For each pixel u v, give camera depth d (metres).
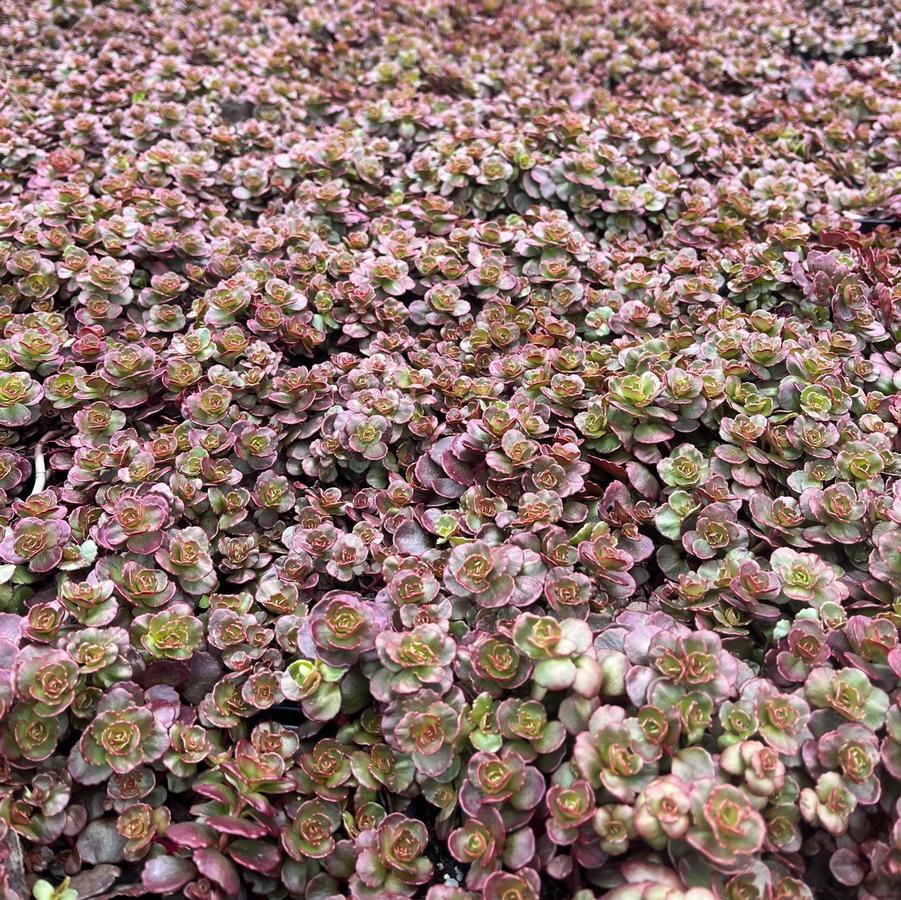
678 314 0.46
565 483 0.36
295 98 0.65
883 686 0.31
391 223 0.52
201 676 0.33
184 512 0.37
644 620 0.32
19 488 0.40
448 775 0.30
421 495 0.39
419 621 0.32
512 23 0.77
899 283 0.47
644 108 0.64
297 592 0.35
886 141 0.60
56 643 0.31
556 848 0.28
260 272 0.48
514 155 0.55
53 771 0.30
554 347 0.45
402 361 0.44
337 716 0.32
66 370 0.42
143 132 0.59
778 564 0.34
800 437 0.37
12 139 0.56
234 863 0.29
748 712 0.29
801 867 0.28
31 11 0.73
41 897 0.28
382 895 0.28
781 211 0.53
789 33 0.77
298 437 0.41
